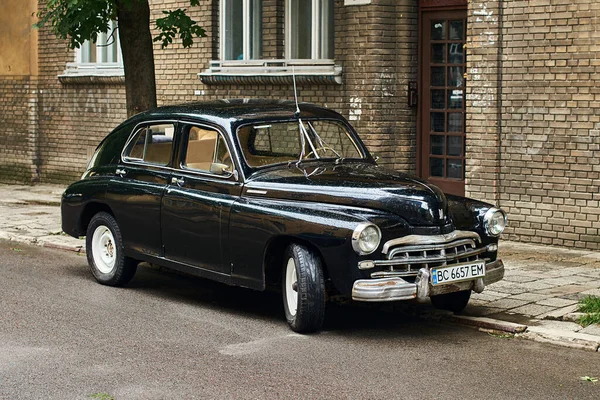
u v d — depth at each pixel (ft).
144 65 45.29
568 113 42.65
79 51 66.95
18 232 48.14
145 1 44.75
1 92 72.08
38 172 70.85
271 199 29.78
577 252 42.01
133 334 28.78
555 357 26.35
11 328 29.35
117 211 35.09
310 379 24.14
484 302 32.32
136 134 35.27
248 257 30.01
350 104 50.67
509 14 44.06
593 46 41.78
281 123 32.30
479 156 45.29
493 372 24.84
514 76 44.11
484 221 29.78
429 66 49.90
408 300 32.68
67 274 38.52
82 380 24.00
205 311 32.22
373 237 27.27
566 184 42.96
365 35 49.65
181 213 32.30
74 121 67.97
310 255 28.43
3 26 71.41
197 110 33.24
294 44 54.03
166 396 22.76
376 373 24.70
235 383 23.79
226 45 57.16
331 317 31.40
